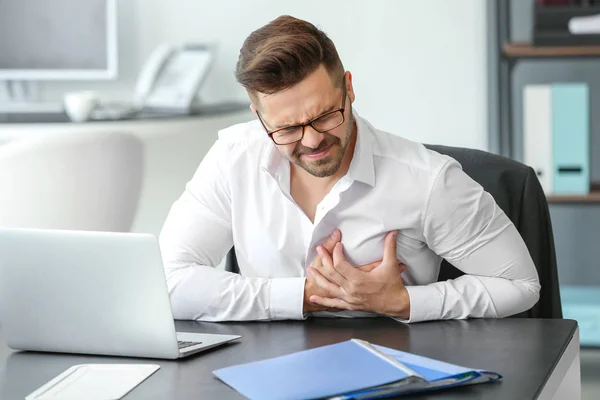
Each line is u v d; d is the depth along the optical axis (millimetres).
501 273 2309
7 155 3574
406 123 4812
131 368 1889
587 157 4184
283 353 1975
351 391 1628
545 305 2619
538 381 1729
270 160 2338
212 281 2330
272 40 2049
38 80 5141
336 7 4797
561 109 4172
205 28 4957
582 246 4770
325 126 2066
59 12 4805
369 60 4797
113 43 4785
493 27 4332
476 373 1699
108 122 4398
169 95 4746
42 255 1982
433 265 2443
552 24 4258
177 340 1967
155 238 1894
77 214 3760
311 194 2363
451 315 2232
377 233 2330
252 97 2090
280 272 2449
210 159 2494
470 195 2299
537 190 2604
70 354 2043
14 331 2061
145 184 4863
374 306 2234
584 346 4113
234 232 2459
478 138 4762
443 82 4758
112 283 1944
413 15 4738
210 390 1735
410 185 2301
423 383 1669
